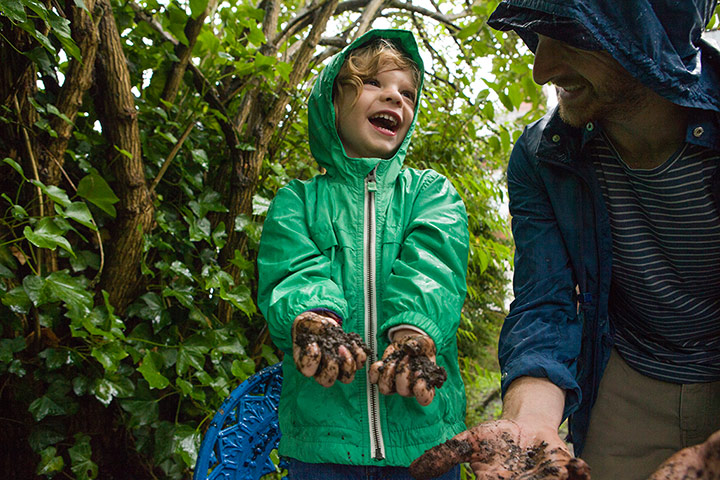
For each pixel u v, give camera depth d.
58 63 1.65
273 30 2.26
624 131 1.08
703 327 1.25
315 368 0.94
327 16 2.13
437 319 1.10
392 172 1.32
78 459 1.65
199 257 1.97
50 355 1.61
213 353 1.82
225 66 2.17
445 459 0.84
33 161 1.58
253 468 1.38
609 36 0.88
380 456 1.11
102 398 1.64
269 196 2.08
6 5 1.25
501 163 2.97
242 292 1.85
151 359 1.70
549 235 1.29
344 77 1.30
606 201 1.20
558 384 1.08
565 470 0.77
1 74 1.52
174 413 1.97
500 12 1.03
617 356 1.35
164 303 1.83
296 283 1.13
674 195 1.08
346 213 1.26
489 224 2.63
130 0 1.94
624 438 1.34
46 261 1.66
